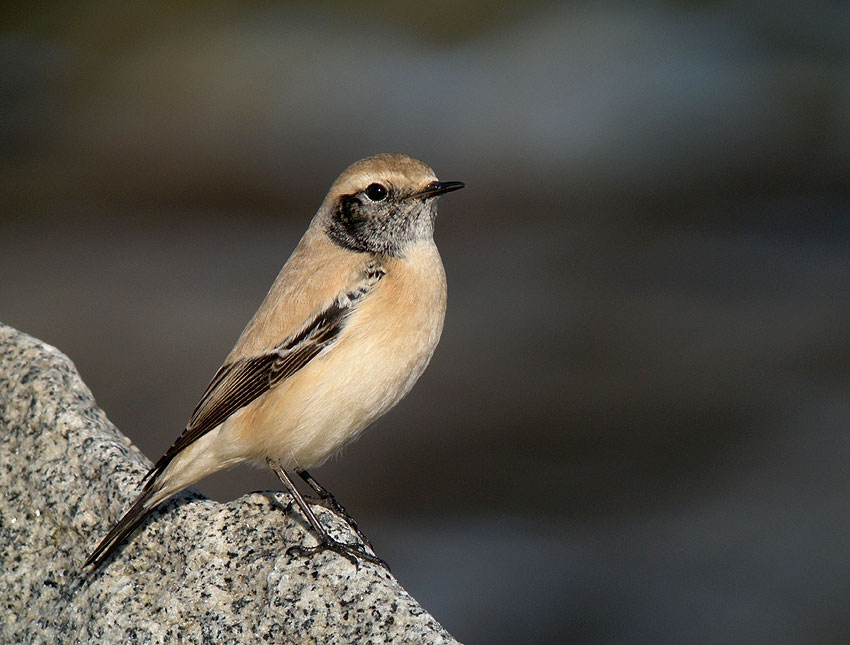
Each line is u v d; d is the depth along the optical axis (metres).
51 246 24.23
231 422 7.09
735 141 28.70
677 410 17.11
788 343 19.30
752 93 30.48
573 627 12.20
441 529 14.05
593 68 31.64
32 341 7.45
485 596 12.74
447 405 17.31
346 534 6.73
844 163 28.09
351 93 31.11
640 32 33.38
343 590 5.86
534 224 26.47
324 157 29.09
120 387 17.20
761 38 32.69
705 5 34.88
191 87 30.77
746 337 19.78
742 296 21.77
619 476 15.31
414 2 34.41
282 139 29.42
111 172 28.17
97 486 6.65
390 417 16.91
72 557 6.53
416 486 15.02
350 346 7.09
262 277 22.78
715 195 27.17
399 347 7.18
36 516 6.69
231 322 20.11
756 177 27.70
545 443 16.14
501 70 32.03
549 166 28.59
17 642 6.36
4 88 30.56
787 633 12.02
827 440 16.09
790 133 29.12
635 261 23.92
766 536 13.80
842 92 29.73
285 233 26.02
